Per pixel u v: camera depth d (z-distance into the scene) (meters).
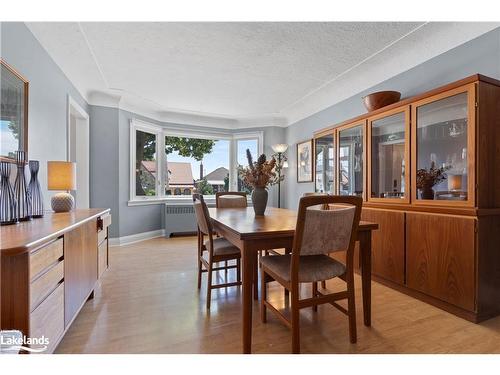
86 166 3.66
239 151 5.32
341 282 2.46
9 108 1.67
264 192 2.20
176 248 3.78
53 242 1.24
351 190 2.93
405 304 1.97
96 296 2.12
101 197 3.84
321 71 3.05
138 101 4.14
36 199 1.81
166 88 3.59
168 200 4.75
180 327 1.66
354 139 2.89
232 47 2.51
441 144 2.01
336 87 3.56
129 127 4.18
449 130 1.96
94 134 3.79
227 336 1.56
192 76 3.19
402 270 2.17
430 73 2.41
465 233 1.73
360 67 2.96
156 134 4.70
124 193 4.09
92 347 1.44
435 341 1.50
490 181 1.75
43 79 2.27
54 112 2.51
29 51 2.01
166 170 4.86
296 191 4.71
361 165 2.77
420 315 1.80
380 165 2.54
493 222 1.75
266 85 3.49
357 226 1.47
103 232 2.21
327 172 3.40
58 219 1.65
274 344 1.48
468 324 1.68
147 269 2.83
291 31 2.25
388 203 2.35
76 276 1.54
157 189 4.71
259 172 2.19
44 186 2.25
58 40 2.32
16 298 1.00
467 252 1.72
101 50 2.54
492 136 1.76
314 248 1.40
